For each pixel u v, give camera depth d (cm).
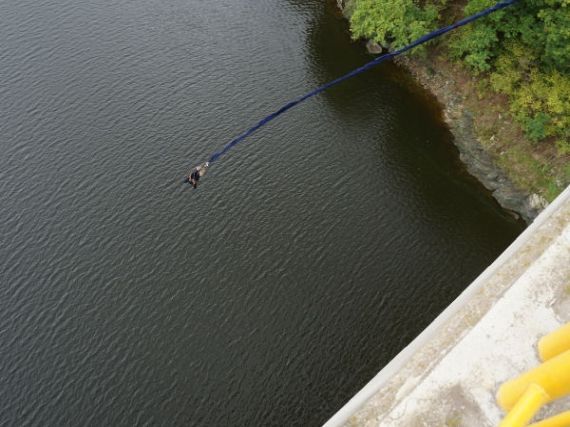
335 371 2162
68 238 2581
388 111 3003
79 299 2395
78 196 2723
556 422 545
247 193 2695
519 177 2530
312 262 2453
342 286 2373
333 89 3131
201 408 2116
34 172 2828
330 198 2666
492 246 2459
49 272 2477
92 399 2142
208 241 2541
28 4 3756
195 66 3294
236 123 2983
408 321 2250
